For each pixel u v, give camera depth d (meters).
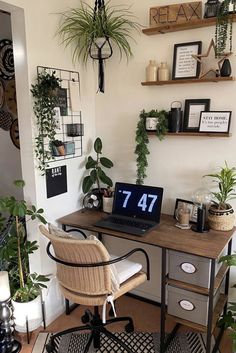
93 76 2.59
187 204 2.26
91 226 2.18
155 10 2.14
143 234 1.99
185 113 2.20
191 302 1.91
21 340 2.16
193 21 1.99
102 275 1.71
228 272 2.16
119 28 2.33
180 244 1.84
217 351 2.03
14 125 3.06
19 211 1.99
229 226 2.04
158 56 2.27
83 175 2.60
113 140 2.61
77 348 2.09
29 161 2.12
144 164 2.38
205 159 2.21
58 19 2.16
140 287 2.65
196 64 2.10
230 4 1.85
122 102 2.50
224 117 2.05
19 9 1.90
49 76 2.05
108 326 2.30
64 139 2.35
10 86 2.99
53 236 1.72
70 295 1.85
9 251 2.07
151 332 2.23
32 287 2.17
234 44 1.97
